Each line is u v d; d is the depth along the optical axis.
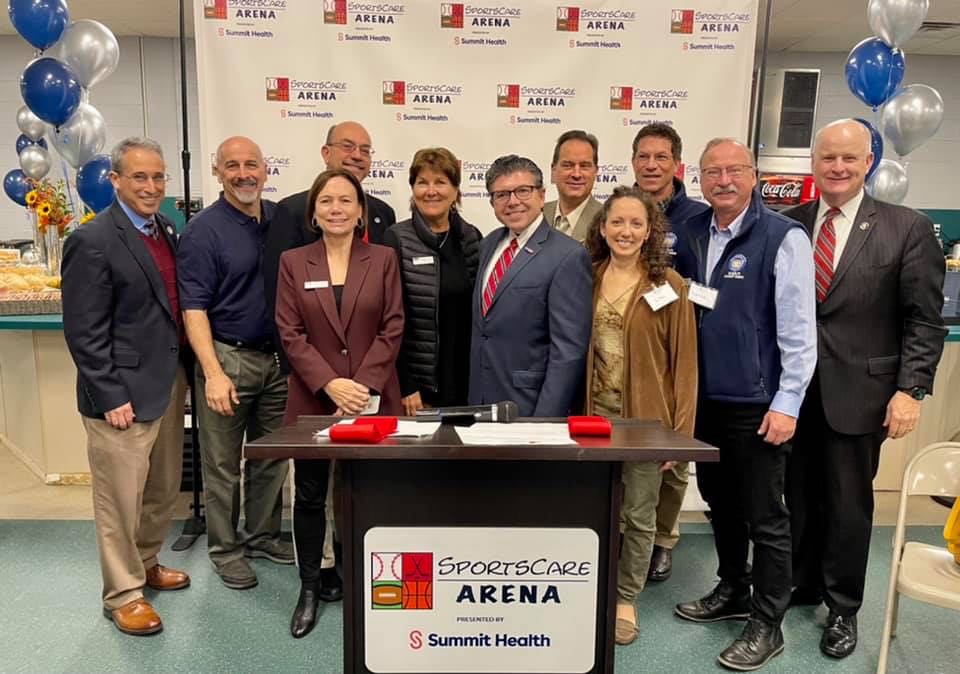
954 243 6.71
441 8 3.04
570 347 2.04
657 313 2.04
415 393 2.42
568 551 1.61
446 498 1.59
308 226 2.28
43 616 2.40
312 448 1.42
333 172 2.19
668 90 3.14
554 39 3.08
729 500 2.34
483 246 2.27
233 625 2.36
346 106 3.08
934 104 2.99
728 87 3.15
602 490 1.59
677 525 2.89
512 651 1.65
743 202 2.07
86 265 2.09
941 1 5.41
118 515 2.28
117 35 6.90
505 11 3.06
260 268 2.53
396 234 2.41
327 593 2.49
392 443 1.46
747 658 2.14
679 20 3.09
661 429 1.66
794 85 5.22
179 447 2.54
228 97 3.03
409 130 3.12
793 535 2.50
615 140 3.17
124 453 2.22
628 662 2.19
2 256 4.33
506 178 2.05
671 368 2.08
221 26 2.98
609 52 3.11
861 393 2.12
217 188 3.08
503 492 1.59
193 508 3.10
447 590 1.62
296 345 2.17
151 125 7.17
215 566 2.67
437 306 2.37
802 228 2.02
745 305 2.04
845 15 5.81
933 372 2.07
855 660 2.21
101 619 2.38
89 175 3.22
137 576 2.36
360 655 1.65
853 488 2.19
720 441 2.17
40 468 3.69
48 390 3.54
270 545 2.85
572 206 2.66
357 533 1.60
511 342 2.11
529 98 3.12
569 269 2.05
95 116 3.32
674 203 2.59
